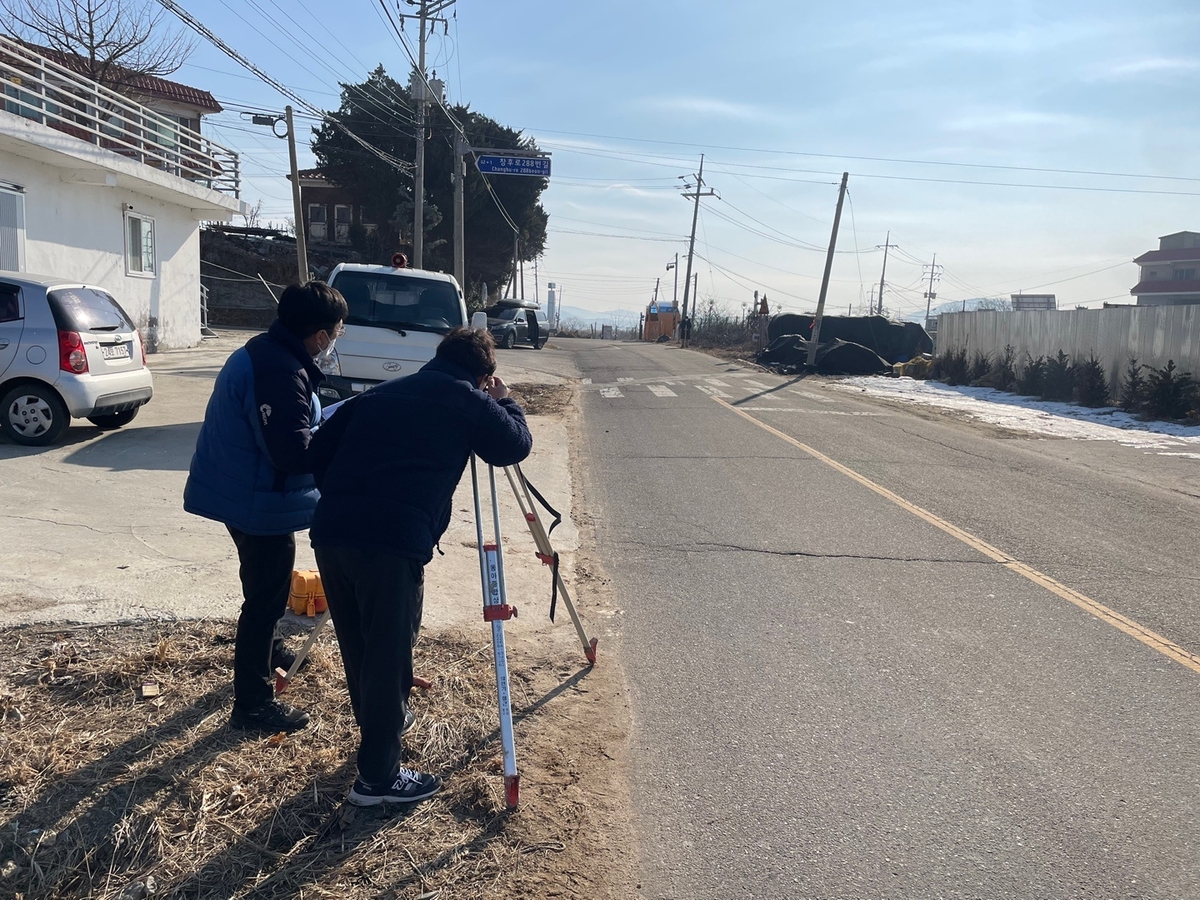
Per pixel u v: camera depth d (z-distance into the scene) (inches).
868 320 1280.8
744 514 319.9
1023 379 818.2
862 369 1090.7
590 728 156.9
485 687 167.3
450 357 135.6
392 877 114.7
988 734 160.7
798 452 451.8
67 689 154.1
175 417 434.3
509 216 1935.3
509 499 330.3
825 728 161.6
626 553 269.9
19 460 322.7
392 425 127.3
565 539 281.9
